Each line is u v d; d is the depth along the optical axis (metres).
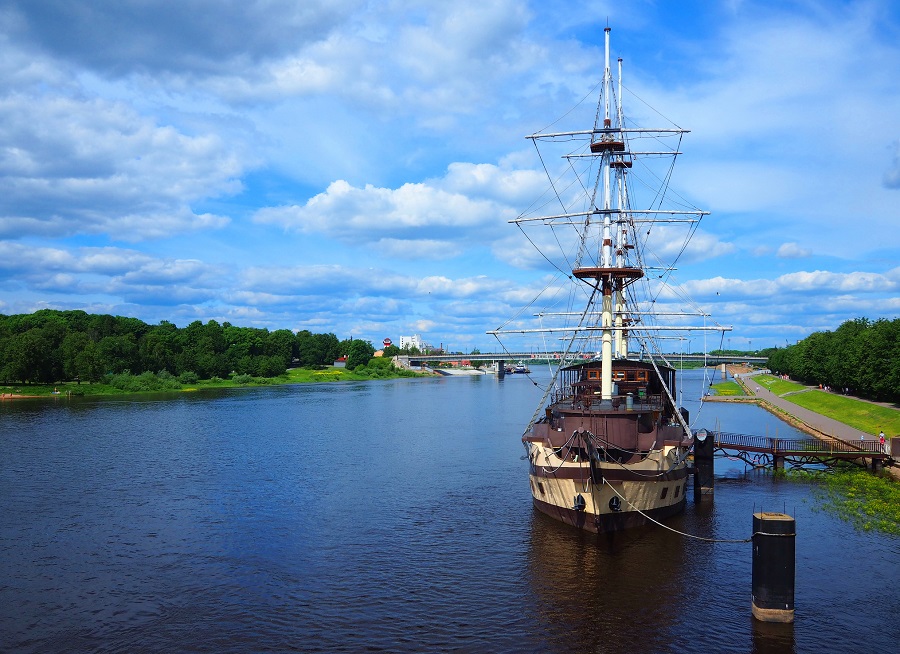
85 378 194.12
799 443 82.81
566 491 54.44
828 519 58.44
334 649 36.25
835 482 73.81
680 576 45.84
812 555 48.94
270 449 98.56
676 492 58.97
